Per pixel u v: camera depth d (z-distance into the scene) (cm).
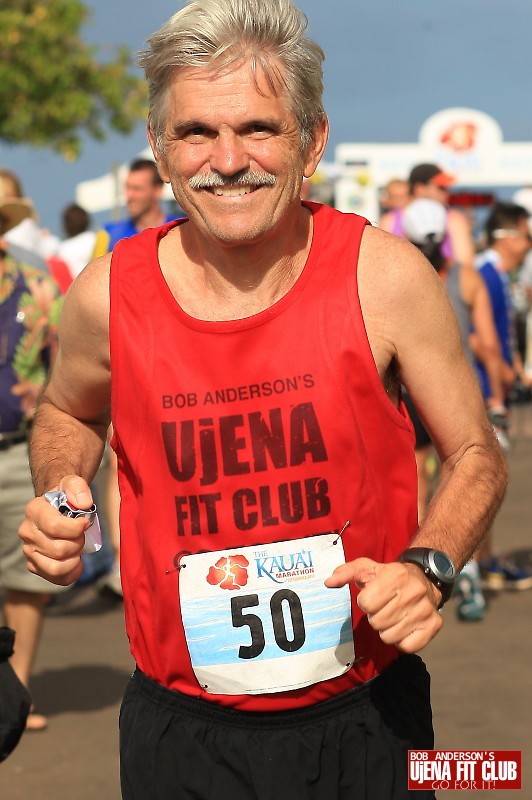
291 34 219
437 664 526
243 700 226
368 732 228
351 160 2561
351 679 228
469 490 227
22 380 457
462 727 441
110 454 633
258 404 223
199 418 224
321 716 227
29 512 220
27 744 440
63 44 2567
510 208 717
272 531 223
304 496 222
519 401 1589
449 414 231
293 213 227
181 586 225
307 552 223
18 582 449
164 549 227
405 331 226
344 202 1814
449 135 2641
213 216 221
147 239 237
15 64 2536
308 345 222
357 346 222
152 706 233
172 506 226
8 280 459
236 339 223
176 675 230
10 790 394
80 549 222
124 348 229
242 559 223
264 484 222
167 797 230
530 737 429
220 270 226
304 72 220
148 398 227
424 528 224
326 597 224
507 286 679
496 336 622
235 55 216
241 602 224
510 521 858
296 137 222
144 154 1633
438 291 228
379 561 227
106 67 2628
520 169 2648
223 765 228
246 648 224
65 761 422
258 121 217
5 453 452
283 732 227
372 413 224
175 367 225
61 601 666
